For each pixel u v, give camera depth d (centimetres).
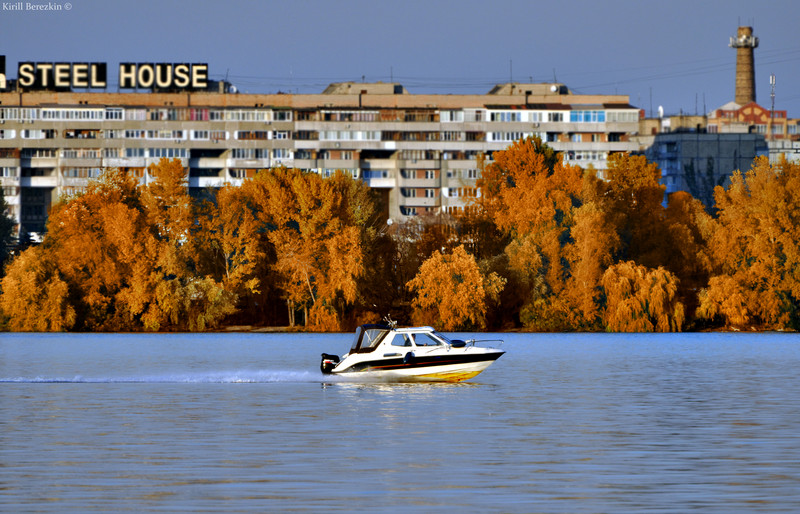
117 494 11706
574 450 14575
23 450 14500
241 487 12088
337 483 12350
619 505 11288
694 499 11556
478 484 12325
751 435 15925
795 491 11944
